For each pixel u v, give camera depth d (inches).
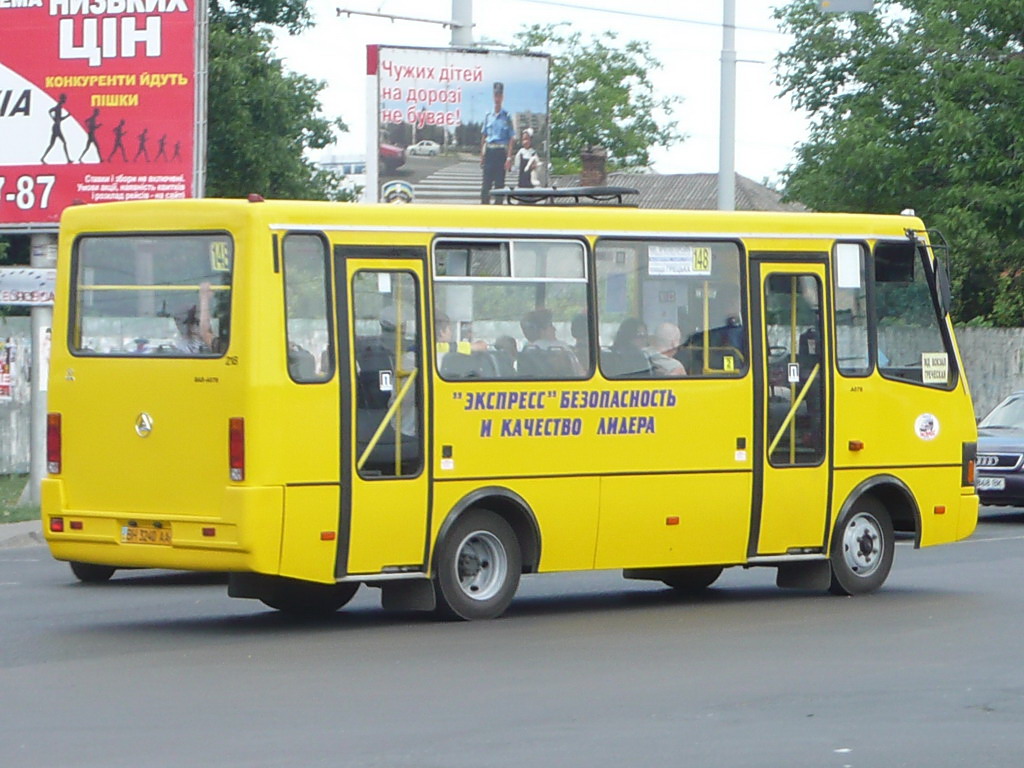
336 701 456.4
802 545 681.0
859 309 696.4
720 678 494.6
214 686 478.9
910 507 706.8
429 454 597.3
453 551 606.2
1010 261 1643.7
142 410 585.9
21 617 629.6
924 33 1582.2
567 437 626.2
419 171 1551.4
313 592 644.1
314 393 572.7
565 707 449.7
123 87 1050.1
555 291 627.8
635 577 724.7
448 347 604.4
